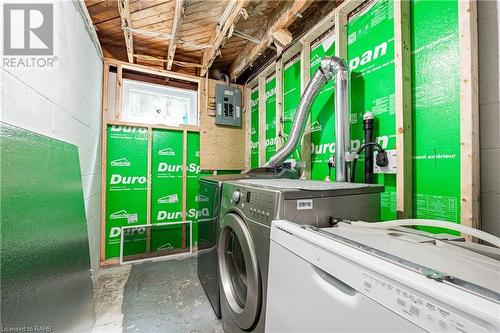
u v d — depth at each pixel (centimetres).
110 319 150
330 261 57
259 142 286
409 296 40
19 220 76
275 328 78
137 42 271
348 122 148
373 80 148
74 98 152
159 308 163
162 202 282
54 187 107
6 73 81
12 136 78
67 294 105
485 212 99
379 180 141
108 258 250
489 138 98
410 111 124
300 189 94
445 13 112
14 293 68
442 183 112
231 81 327
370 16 151
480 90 101
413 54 126
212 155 310
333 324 54
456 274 46
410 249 61
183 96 307
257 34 245
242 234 105
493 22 98
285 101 243
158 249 279
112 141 257
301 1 167
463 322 33
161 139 285
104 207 245
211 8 204
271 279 83
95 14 221
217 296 145
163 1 196
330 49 185
